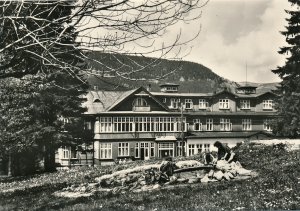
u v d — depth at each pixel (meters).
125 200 14.00
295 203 10.93
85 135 41.34
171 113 64.56
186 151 66.19
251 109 73.25
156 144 63.06
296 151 23.75
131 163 34.31
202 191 14.39
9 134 36.59
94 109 59.78
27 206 15.80
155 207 11.73
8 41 7.81
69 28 7.14
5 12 7.13
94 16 6.93
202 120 69.06
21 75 8.28
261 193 12.81
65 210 12.94
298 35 47.47
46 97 35.50
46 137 37.47
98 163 58.75
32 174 41.59
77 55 7.26
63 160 59.59
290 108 47.06
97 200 14.88
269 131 72.94
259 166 20.08
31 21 7.46
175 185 17.27
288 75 48.28
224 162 18.83
